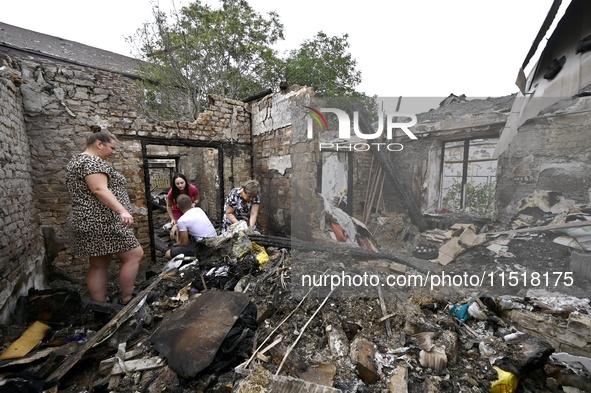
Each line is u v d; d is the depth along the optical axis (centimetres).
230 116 436
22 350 142
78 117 304
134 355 127
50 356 136
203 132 407
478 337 125
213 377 109
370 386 98
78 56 1025
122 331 146
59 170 296
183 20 602
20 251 219
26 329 161
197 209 272
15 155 233
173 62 596
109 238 180
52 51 971
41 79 280
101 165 174
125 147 336
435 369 104
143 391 108
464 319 134
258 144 442
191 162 739
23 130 261
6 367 126
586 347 117
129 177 340
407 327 124
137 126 344
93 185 167
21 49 702
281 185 386
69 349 142
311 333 126
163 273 221
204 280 194
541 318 129
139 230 351
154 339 132
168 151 699
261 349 119
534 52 199
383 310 133
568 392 106
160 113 635
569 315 125
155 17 583
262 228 439
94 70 314
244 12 662
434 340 115
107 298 235
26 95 271
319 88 835
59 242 298
